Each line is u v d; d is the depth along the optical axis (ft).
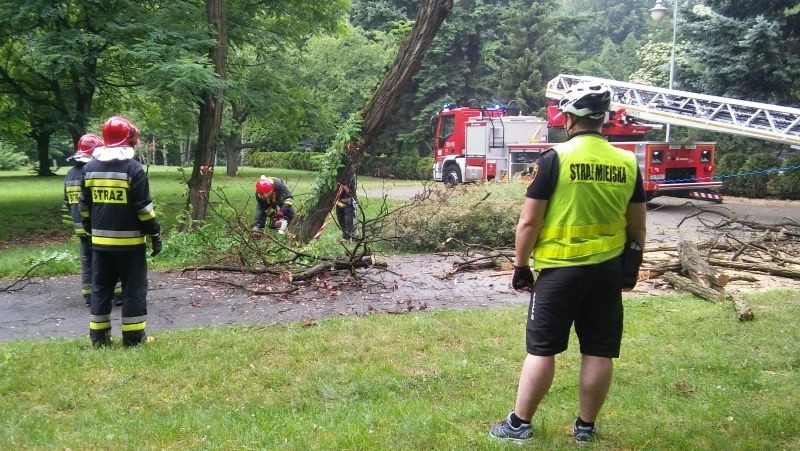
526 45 108.88
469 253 33.65
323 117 67.00
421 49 34.78
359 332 19.12
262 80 58.80
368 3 115.55
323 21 61.57
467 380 15.33
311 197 34.63
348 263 27.02
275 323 20.68
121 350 17.72
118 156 17.56
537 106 106.01
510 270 29.37
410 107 110.93
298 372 15.92
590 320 11.64
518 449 11.57
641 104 54.49
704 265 24.82
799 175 62.54
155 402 14.20
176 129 64.59
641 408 13.64
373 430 12.41
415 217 35.09
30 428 12.82
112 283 18.29
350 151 34.55
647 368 16.02
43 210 59.88
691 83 72.64
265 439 12.05
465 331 19.20
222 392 14.71
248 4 56.70
